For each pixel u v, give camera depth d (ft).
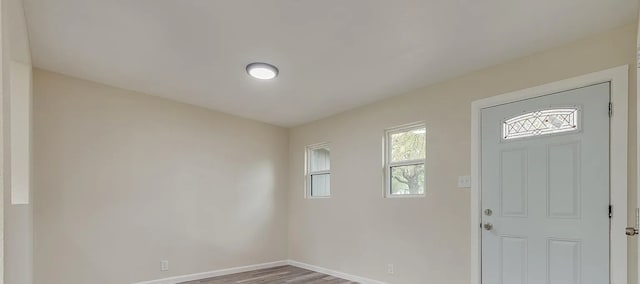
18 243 6.82
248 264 16.07
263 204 16.90
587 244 8.30
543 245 9.01
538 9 7.56
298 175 17.46
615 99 8.08
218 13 8.34
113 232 12.81
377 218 13.34
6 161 2.95
